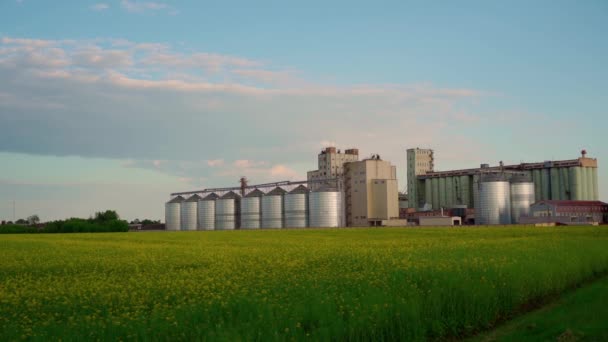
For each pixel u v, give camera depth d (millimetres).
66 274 32562
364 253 39219
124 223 162125
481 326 21156
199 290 22812
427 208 196375
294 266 31453
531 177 177875
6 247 59594
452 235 73750
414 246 47531
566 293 27141
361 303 18875
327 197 168000
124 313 18719
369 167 175000
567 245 40219
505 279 23812
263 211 180125
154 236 96250
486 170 179000
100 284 25734
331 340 16750
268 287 22219
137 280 26875
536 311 23609
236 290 21516
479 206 166125
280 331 16406
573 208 150250
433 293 20859
